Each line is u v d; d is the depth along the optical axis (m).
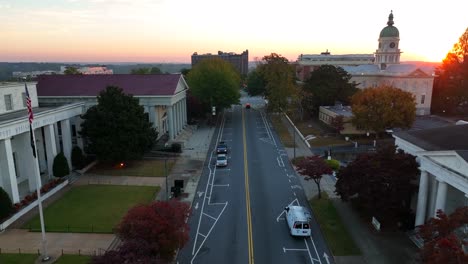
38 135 48.44
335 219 35.09
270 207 38.69
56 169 44.81
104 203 39.41
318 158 41.22
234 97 88.94
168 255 25.00
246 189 44.00
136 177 48.38
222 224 34.75
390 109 61.62
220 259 28.66
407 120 63.38
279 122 89.06
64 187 44.53
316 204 38.78
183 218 26.09
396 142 40.84
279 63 90.69
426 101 91.88
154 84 64.38
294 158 55.69
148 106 61.19
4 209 33.69
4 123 35.62
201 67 88.88
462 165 25.00
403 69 95.25
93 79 65.25
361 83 104.00
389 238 31.38
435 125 75.81
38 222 34.66
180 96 70.94
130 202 39.69
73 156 50.34
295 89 87.50
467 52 86.88
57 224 34.22
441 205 27.95
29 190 42.31
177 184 41.72
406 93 63.88
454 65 88.00
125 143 49.88
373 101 62.53
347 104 87.00
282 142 68.00
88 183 46.06
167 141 64.31
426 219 32.28
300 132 75.62
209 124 87.25
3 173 37.25
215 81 85.69
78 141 55.53
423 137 36.03
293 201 40.25
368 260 28.09
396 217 33.94
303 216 32.41
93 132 49.56
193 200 40.69
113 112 50.16
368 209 35.66
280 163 54.72
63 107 48.28
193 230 33.53
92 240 31.19
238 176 48.88
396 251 29.28
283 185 45.31
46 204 39.12
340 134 69.44
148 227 23.58
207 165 54.06
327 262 28.11
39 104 59.31
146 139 51.78
